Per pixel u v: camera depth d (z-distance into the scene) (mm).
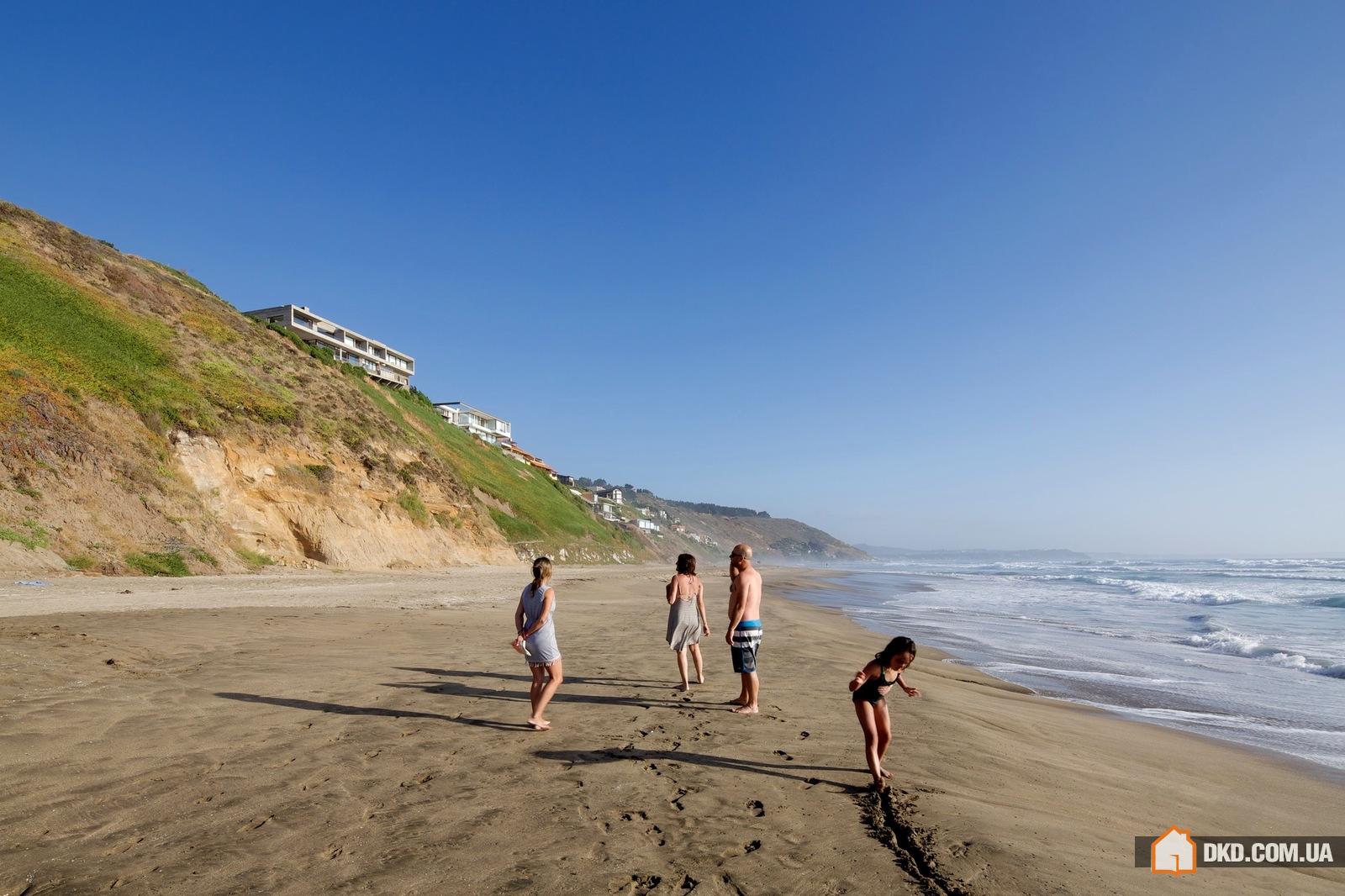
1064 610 27328
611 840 4098
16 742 5402
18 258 31938
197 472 30016
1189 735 8867
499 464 81625
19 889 3322
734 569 7953
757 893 3496
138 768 5086
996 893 3527
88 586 18672
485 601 21406
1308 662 14219
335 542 34500
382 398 65188
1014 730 7914
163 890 3377
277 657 9648
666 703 7945
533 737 6332
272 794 4691
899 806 4738
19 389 24594
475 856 3824
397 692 7973
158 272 41969
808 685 9320
